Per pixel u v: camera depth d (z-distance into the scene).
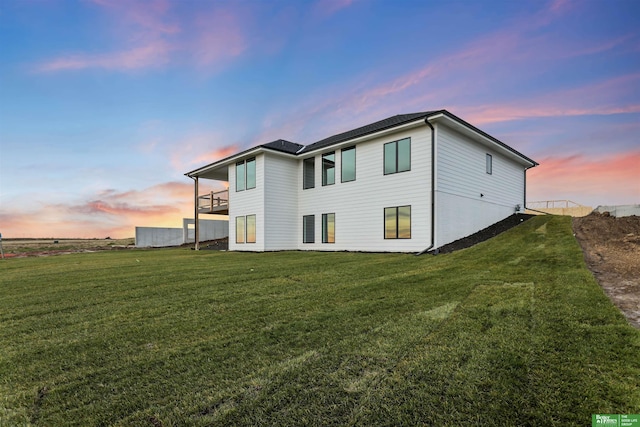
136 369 2.60
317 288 5.38
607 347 2.57
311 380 2.31
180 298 4.96
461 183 12.09
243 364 2.61
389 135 12.12
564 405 1.89
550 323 3.14
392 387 2.17
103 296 5.24
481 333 3.01
